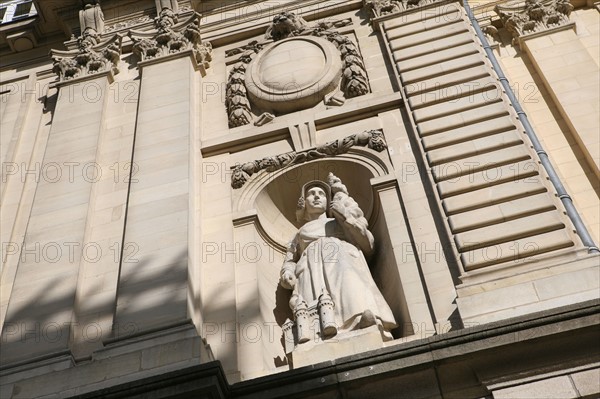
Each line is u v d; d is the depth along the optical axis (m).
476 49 15.50
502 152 12.87
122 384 9.55
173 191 13.73
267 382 9.41
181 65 17.16
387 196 13.33
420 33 16.45
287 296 12.94
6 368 11.30
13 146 16.97
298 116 15.67
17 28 20.34
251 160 15.11
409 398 9.10
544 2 18.33
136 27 19.02
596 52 16.98
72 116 16.55
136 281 12.12
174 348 10.77
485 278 10.90
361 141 14.62
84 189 14.52
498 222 11.72
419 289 11.66
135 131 15.74
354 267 11.89
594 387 8.64
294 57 16.94
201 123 16.27
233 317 11.91
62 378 10.90
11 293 12.67
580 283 10.23
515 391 8.84
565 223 11.52
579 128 14.91
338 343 10.52
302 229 13.16
